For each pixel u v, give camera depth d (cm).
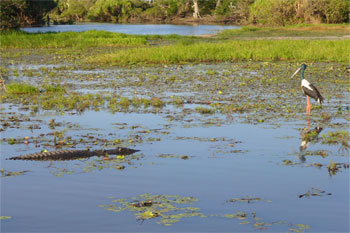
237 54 2608
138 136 988
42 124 1108
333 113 1224
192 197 640
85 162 809
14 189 670
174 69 2189
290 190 669
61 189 669
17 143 938
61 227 538
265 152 871
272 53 2605
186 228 539
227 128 1060
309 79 1805
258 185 690
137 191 664
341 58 2436
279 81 1767
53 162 810
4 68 2189
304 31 4819
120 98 1440
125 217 569
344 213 586
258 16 6194
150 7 9112
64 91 1571
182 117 1180
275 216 577
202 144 923
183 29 5947
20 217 571
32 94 1541
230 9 7675
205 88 1633
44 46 3394
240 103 1356
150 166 782
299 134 1009
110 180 711
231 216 574
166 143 933
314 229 539
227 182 703
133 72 2089
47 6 6956
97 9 8781
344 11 5578
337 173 748
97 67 2284
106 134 1011
